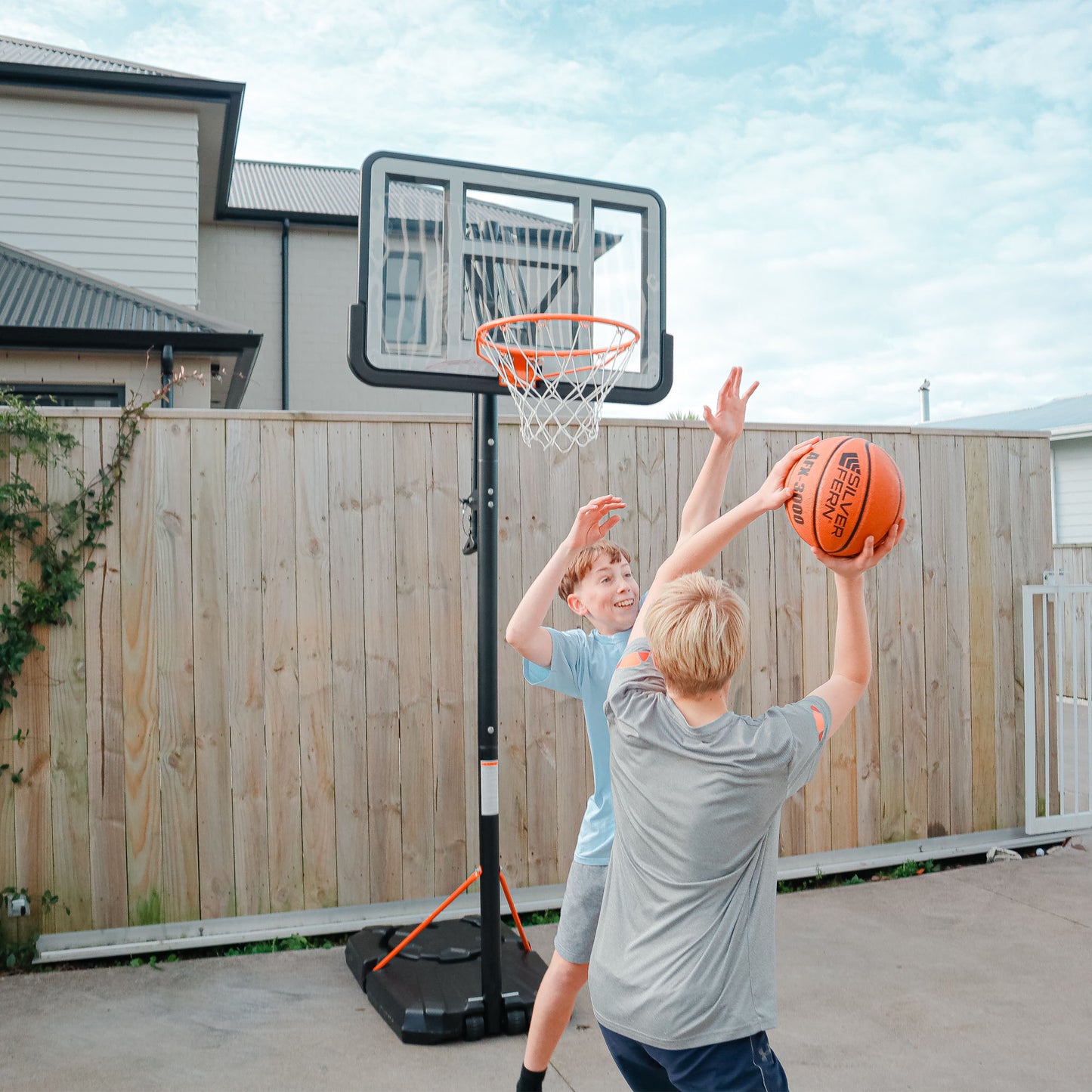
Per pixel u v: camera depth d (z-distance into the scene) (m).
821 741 1.79
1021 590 5.62
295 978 3.84
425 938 3.91
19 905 3.96
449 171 3.58
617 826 1.88
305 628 4.35
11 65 9.52
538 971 3.58
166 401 7.80
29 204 9.87
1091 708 5.70
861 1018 3.43
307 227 14.14
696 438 4.97
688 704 1.83
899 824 5.31
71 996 3.67
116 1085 2.96
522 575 4.65
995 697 5.57
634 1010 1.72
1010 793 5.59
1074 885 4.91
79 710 4.10
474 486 3.50
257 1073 3.04
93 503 4.13
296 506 4.36
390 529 4.47
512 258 3.64
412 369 3.44
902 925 4.38
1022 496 5.68
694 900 1.71
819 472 1.96
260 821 4.27
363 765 4.40
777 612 5.11
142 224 10.14
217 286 13.81
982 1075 3.01
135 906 4.13
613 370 3.79
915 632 5.39
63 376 7.80
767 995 1.70
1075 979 3.76
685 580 1.87
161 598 4.20
